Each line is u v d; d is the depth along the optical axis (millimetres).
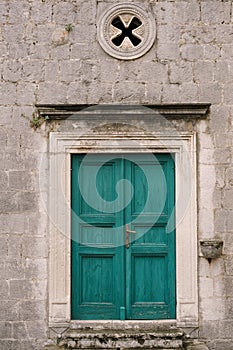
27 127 7762
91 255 7875
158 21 7809
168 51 7797
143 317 7824
